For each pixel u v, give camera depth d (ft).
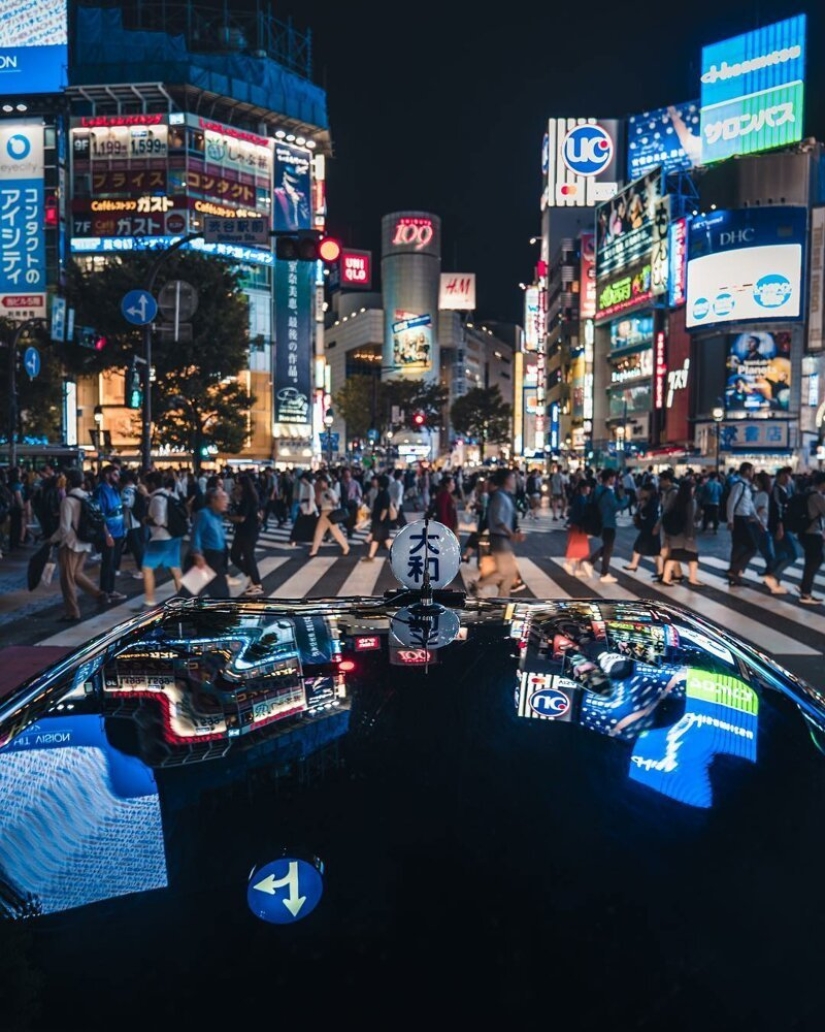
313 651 6.63
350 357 574.56
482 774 5.13
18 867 4.61
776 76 237.04
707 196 232.12
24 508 61.21
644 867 4.52
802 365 196.13
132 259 108.17
